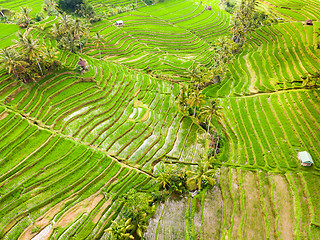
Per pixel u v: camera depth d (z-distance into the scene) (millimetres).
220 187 39750
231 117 53344
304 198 36594
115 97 57000
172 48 87375
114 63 72000
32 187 35719
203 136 50344
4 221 31984
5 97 47812
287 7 113500
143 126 50406
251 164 42500
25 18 68125
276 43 79000
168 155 45250
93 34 84438
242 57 77562
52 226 32562
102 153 42469
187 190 39625
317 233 31922
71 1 93125
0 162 37875
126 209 35469
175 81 68000
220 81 67188
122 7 113000
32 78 52000
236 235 33031
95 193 37031
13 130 43000
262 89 60469
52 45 65000
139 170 41688
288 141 45344
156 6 121562
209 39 96625
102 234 32688
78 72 60000
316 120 48219
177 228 34281
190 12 118438
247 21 81812
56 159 40094
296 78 60312
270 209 35906
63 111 49562
